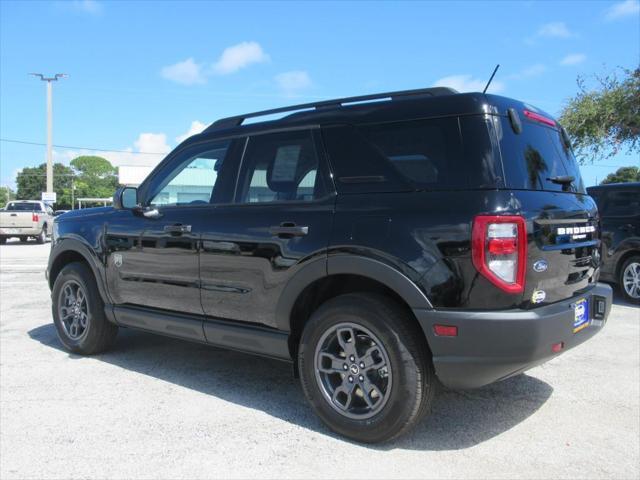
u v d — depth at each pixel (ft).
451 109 10.63
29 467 10.12
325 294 12.16
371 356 10.85
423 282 10.03
